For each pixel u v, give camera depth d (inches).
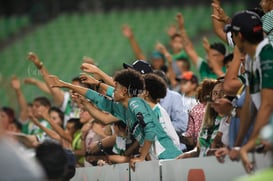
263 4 456.4
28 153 351.3
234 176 355.3
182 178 405.7
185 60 799.7
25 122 844.6
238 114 393.1
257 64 359.6
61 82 498.9
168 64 775.1
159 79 490.6
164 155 461.1
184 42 738.2
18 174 259.3
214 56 660.7
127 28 866.8
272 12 451.2
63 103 730.2
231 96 429.1
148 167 441.4
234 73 422.3
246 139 377.4
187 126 533.0
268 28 448.5
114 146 525.7
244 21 362.3
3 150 261.4
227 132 416.8
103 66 1419.8
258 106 366.3
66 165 345.4
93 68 510.0
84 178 531.8
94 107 505.7
